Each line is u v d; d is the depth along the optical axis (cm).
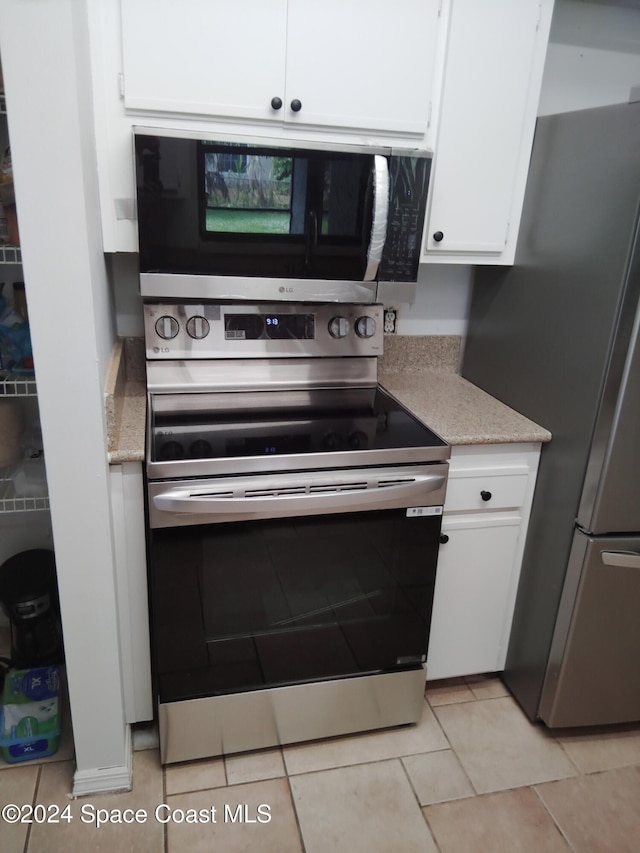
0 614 200
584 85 190
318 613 154
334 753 166
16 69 98
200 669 150
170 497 130
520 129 161
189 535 136
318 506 140
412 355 209
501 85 155
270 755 164
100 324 129
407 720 174
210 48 136
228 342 172
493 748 169
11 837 139
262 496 136
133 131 133
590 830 148
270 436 149
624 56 190
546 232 160
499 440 157
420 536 154
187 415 160
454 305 207
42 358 114
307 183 145
